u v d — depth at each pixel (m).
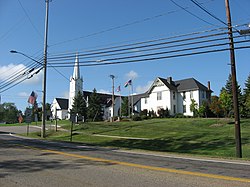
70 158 12.47
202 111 54.06
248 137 27.56
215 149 22.17
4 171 9.37
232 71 17.81
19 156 13.08
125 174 8.90
